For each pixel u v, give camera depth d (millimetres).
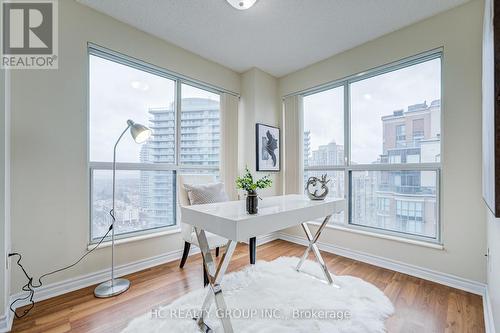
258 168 3396
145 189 2684
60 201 2018
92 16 2217
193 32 2592
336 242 2973
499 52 875
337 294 1941
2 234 1536
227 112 3383
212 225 1456
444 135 2197
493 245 1555
